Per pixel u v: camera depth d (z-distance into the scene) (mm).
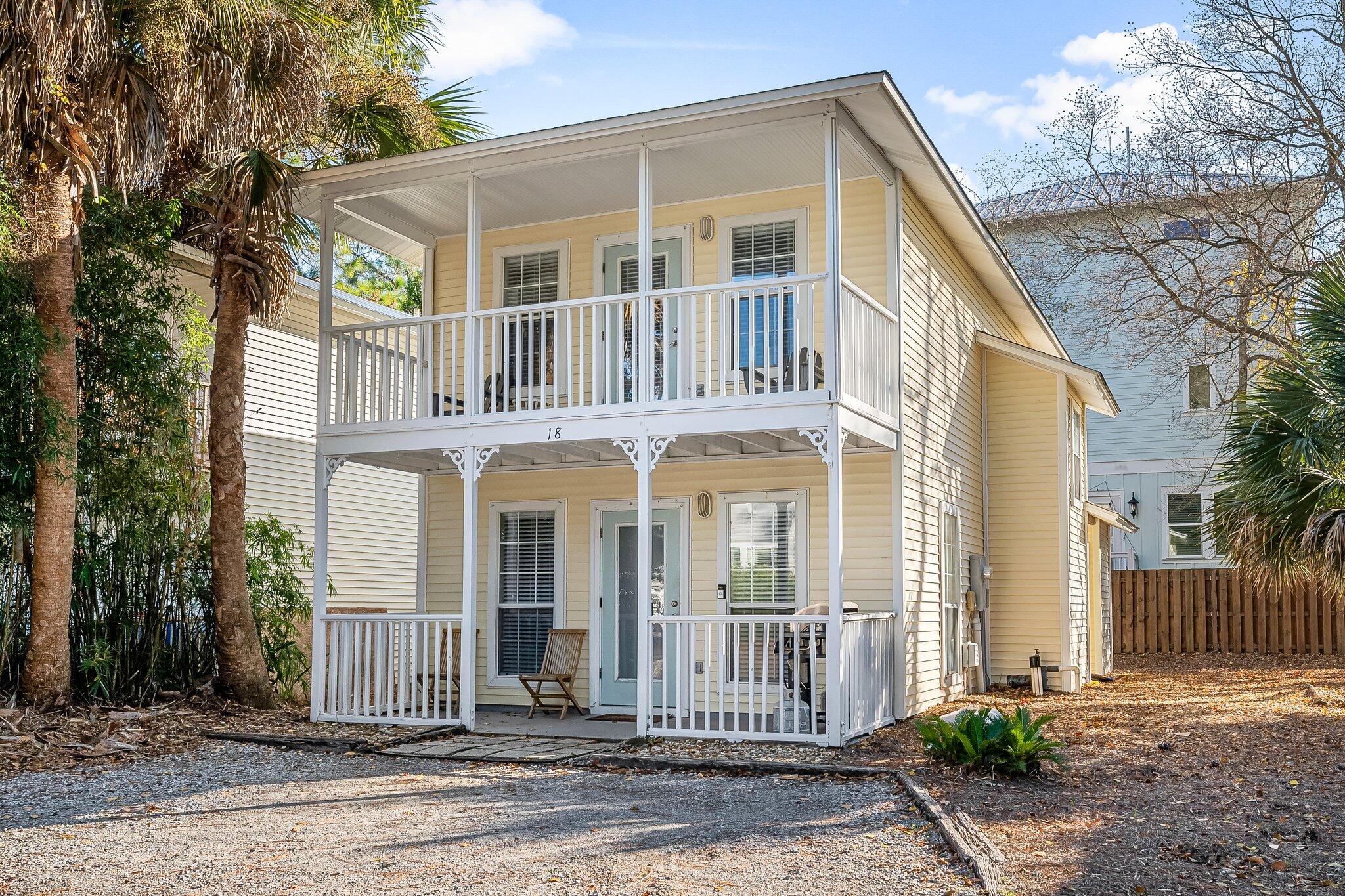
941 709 12625
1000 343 15672
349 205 12961
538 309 11164
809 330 10164
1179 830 6738
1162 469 24812
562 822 6984
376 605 17984
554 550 13469
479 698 13641
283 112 11492
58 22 9297
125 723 10422
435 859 6016
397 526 18656
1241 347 20219
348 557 17438
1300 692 13719
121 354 11148
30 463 10445
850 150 10930
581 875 5676
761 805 7531
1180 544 24625
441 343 11648
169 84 10555
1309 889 5570
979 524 15648
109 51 10344
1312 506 10102
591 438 10750
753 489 12531
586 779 8633
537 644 13461
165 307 11992
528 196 12852
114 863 5914
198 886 5473
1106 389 16281
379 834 6633
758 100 10133
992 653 15867
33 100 9672
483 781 8531
